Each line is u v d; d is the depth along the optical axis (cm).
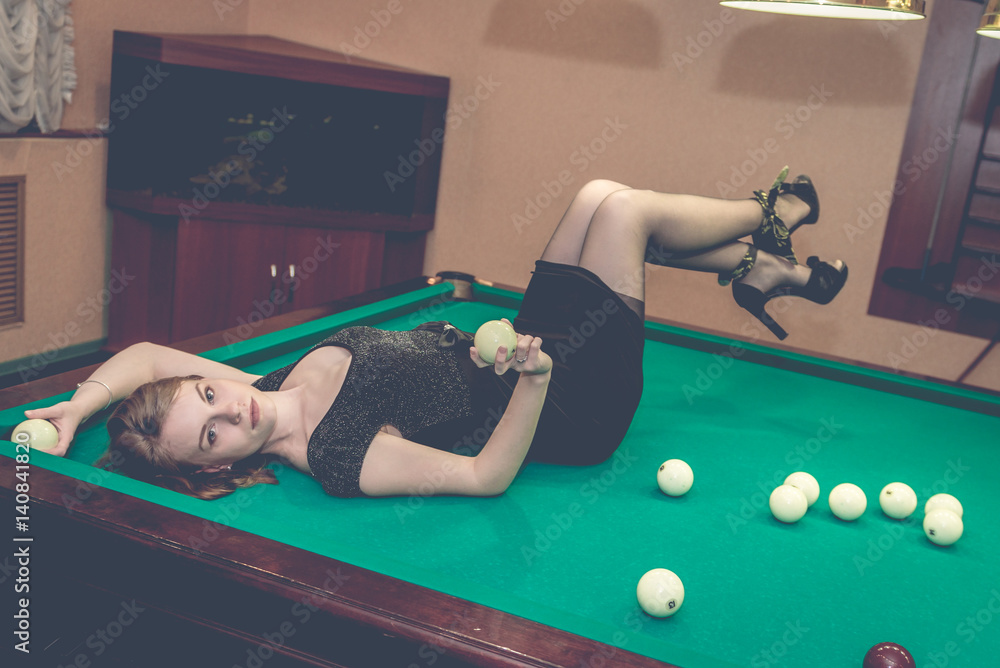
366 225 439
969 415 250
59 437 154
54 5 370
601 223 198
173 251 413
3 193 369
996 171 380
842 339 423
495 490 160
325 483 156
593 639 110
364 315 256
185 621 121
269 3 485
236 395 158
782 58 409
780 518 164
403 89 429
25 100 362
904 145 396
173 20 445
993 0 214
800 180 251
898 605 137
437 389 171
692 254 220
